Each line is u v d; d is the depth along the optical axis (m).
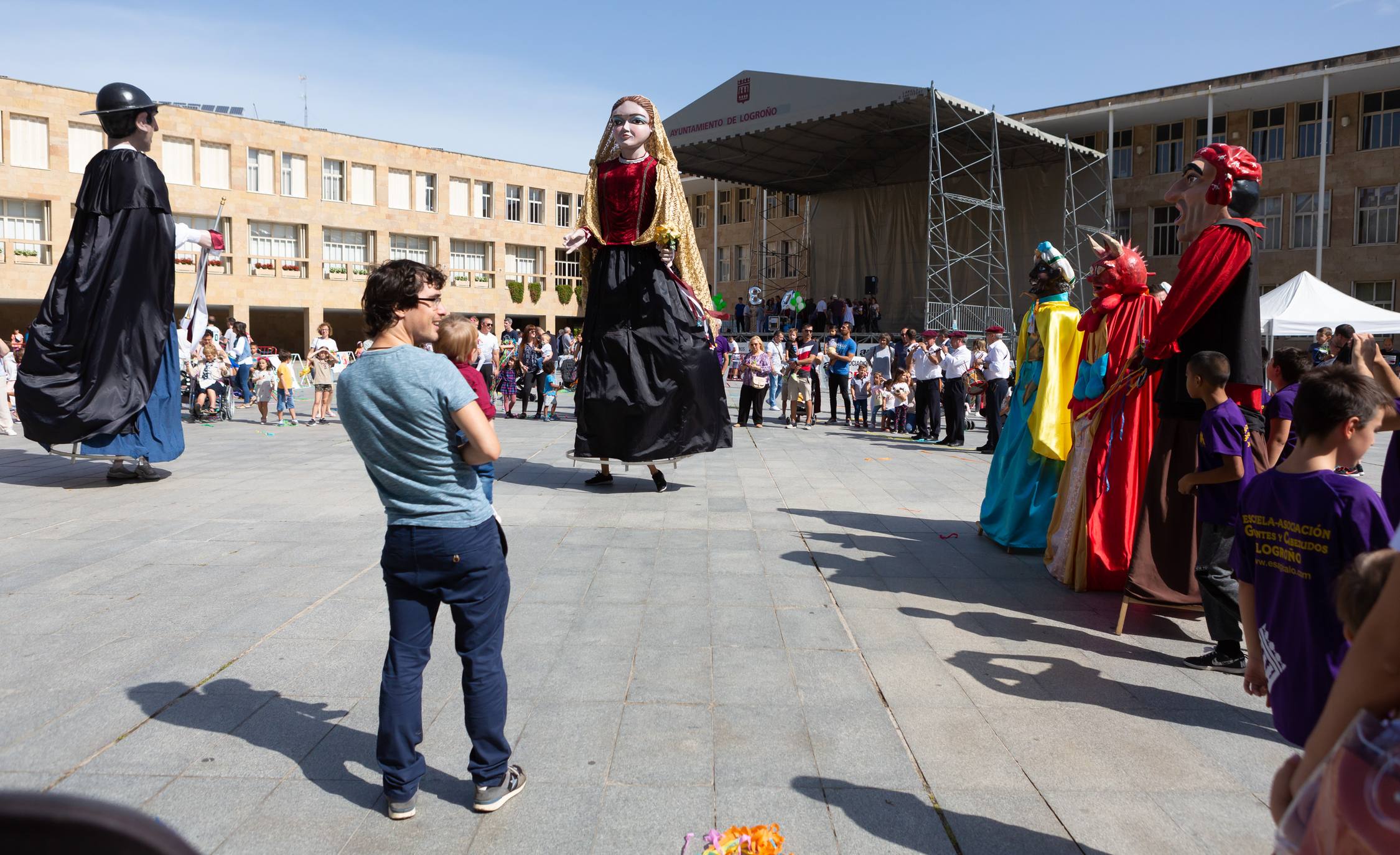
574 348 19.34
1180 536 4.82
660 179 8.46
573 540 6.78
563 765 3.26
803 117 25.59
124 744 3.35
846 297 35.75
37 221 33.94
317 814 2.92
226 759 3.26
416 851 2.72
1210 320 4.73
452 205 45.31
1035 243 31.47
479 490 3.00
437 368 2.86
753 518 7.72
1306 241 29.94
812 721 3.66
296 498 8.31
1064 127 32.34
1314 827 1.46
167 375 9.25
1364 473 11.30
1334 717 1.58
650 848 2.76
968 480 10.10
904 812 2.97
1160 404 4.89
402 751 2.86
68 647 4.34
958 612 5.16
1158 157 32.25
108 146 9.02
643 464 9.04
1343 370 2.69
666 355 8.62
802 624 4.88
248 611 4.92
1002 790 3.12
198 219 37.81
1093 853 2.75
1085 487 5.59
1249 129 30.67
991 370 12.62
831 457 12.11
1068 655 4.50
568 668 4.18
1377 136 28.66
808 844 2.78
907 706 3.82
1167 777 3.23
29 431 8.65
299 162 40.41
